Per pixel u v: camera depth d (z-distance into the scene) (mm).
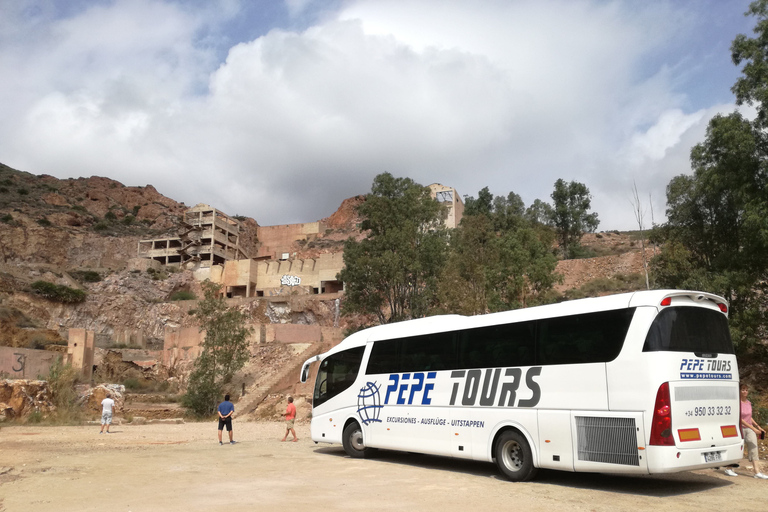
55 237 120062
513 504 9688
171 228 147500
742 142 23688
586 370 11305
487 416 13000
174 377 61344
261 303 93750
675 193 32375
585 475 13258
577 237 92688
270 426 32250
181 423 36438
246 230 150125
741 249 29266
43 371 47812
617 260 64250
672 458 10055
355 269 46812
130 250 129625
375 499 9984
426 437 14375
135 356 68562
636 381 10508
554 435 11594
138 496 10062
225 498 9906
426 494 10562
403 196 50719
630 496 10531
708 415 10852
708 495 10578
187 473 12891
